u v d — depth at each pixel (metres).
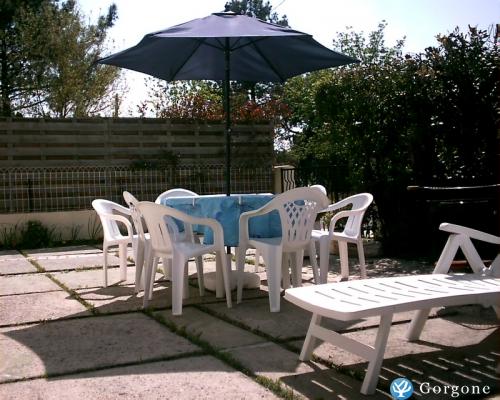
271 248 4.29
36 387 2.75
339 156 8.40
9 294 5.07
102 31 16.95
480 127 6.55
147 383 2.77
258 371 2.92
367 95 7.29
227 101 5.56
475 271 3.45
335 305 2.59
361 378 2.82
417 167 6.93
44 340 3.56
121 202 10.17
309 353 3.07
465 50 6.59
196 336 3.57
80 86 16.17
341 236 5.21
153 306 4.46
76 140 10.03
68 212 9.58
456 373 2.88
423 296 2.70
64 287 5.38
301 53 5.72
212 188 10.82
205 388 2.69
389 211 7.29
